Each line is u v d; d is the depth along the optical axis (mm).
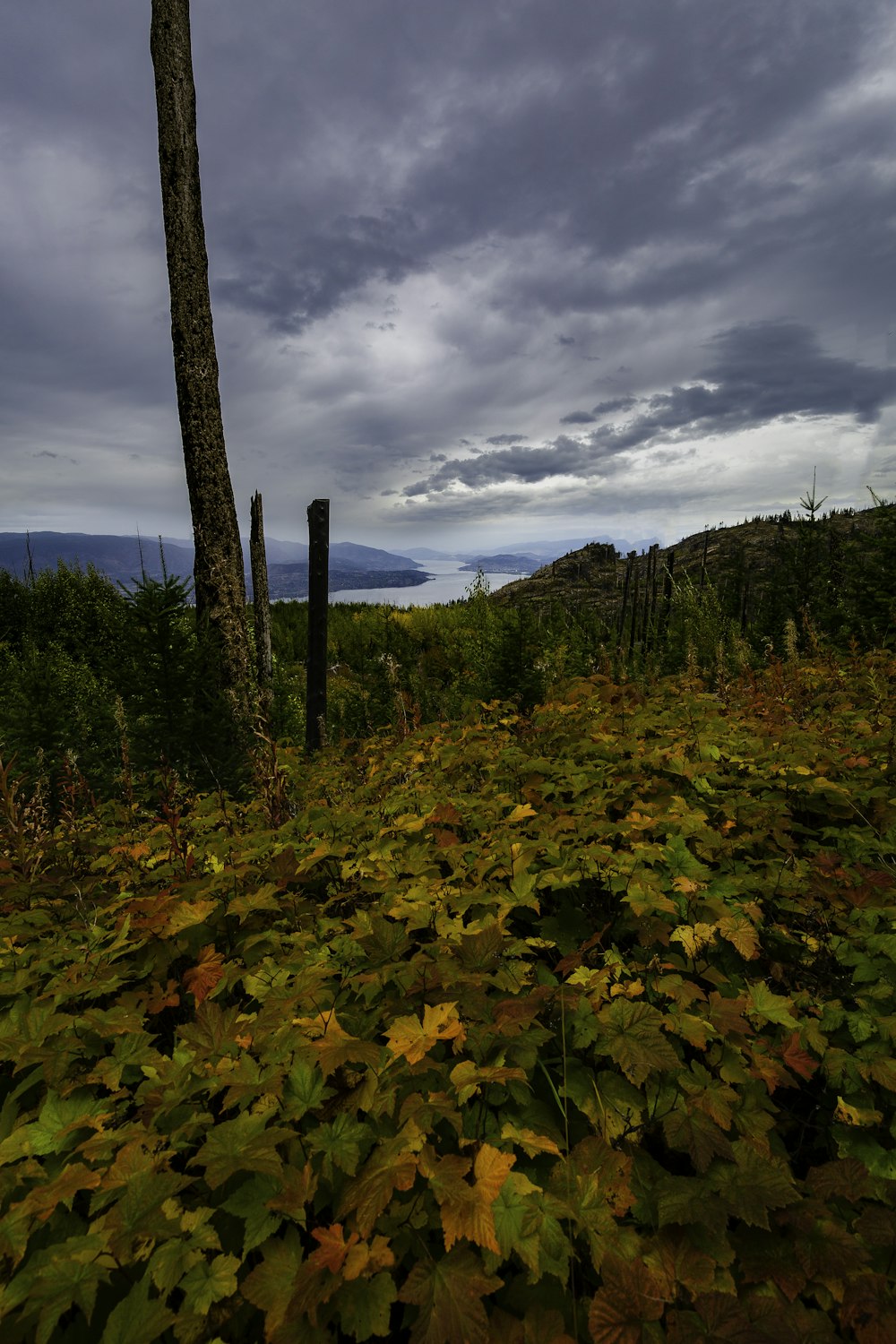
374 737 5273
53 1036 1643
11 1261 1131
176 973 2098
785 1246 1268
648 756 3057
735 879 2205
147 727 5051
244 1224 1273
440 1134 1441
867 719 3816
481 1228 1097
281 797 3205
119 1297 1171
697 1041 1551
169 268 6770
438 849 2434
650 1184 1366
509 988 1695
